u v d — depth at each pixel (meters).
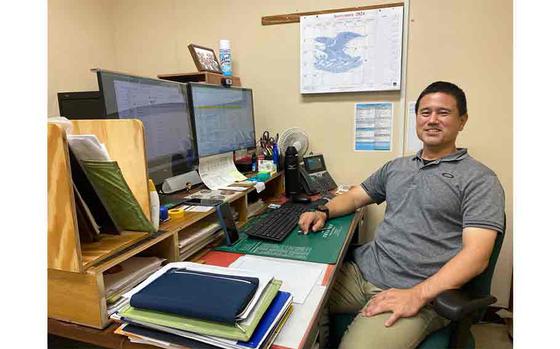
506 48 1.86
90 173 0.84
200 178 1.60
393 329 1.09
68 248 0.78
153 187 1.02
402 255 1.31
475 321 1.07
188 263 0.96
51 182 0.76
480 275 1.14
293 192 1.98
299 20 2.13
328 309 1.40
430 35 1.95
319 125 2.21
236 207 1.59
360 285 1.39
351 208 1.63
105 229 0.97
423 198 1.31
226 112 1.81
